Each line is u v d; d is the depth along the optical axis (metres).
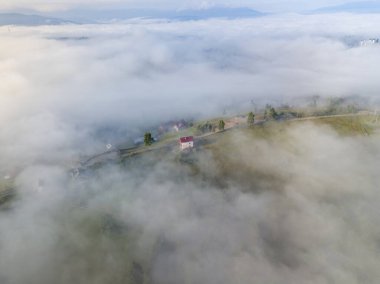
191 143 189.75
